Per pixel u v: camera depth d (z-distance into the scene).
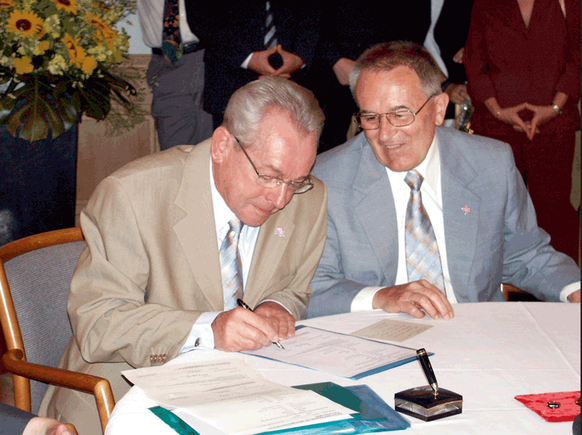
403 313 1.83
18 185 3.36
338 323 1.75
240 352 1.52
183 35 4.70
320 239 2.08
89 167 5.68
